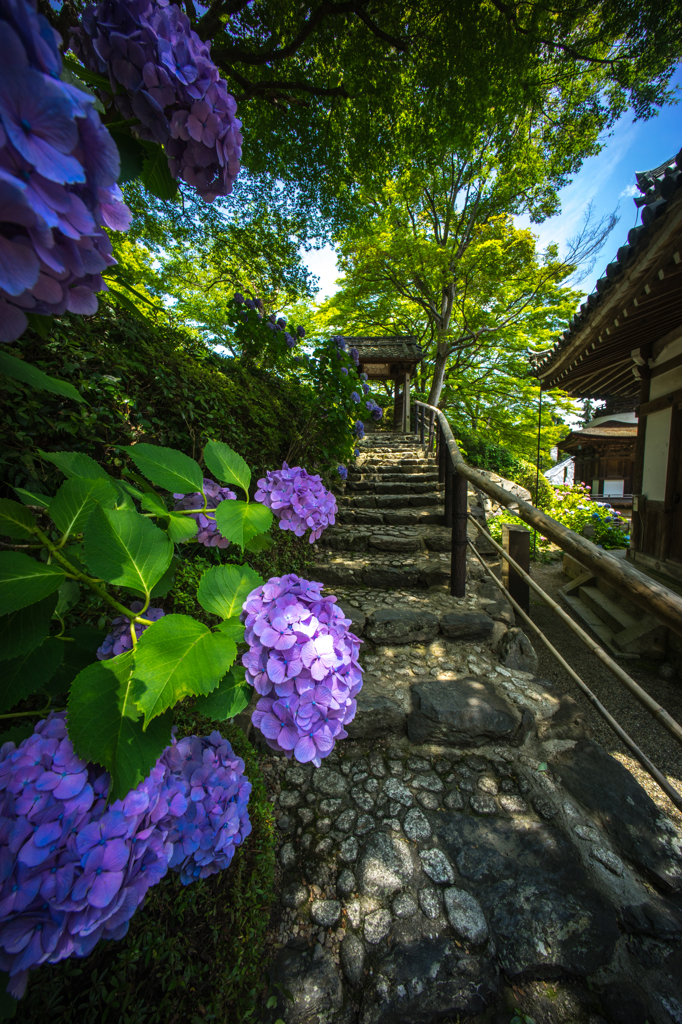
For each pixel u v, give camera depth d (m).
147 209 3.68
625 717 2.63
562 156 7.04
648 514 4.66
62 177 0.30
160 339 2.29
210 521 1.05
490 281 10.66
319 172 5.32
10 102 0.28
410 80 4.74
